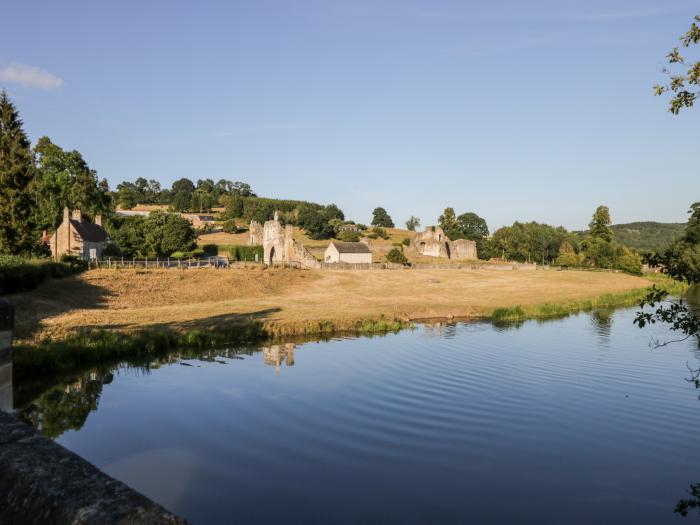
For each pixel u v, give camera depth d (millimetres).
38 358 23656
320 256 110938
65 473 3730
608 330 37219
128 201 172625
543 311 47156
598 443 16297
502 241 135750
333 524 11492
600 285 72812
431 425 17703
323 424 17688
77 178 84688
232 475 13914
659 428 17484
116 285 48938
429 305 48938
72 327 31266
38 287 43500
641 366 25922
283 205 179375
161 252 88312
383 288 65750
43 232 77750
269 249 92750
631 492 13289
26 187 59656
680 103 10117
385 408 19344
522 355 28422
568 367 25531
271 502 12555
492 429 17297
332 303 50469
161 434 16734
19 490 3574
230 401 20156
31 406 19469
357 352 29297
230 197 190875
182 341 30188
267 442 16188
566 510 12445
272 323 35344
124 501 3318
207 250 104938
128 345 27625
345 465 14602
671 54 10172
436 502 12703
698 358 27625
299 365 26078
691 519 12047
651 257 10773
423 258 118312
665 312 10477
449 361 27000
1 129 63594
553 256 134000
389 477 13969
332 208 184875
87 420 17984
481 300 55188
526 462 14875
